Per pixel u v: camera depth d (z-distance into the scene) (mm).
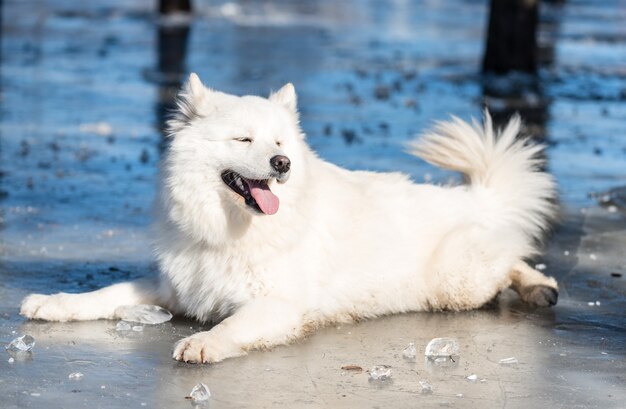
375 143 16219
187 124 7668
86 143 16516
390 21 40281
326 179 8359
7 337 7508
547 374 6902
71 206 12250
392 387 6594
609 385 6684
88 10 42094
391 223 8539
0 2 45906
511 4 24297
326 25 37812
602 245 10680
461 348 7508
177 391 6441
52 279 9148
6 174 14062
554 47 31312
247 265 7609
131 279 9203
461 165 9484
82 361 7000
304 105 20062
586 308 8625
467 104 20438
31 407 6094
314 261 7922
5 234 10781
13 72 24578
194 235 7594
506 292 9242
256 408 6164
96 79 23594
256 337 7316
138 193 13078
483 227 8883
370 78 24188
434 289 8570
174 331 7781
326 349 7438
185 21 37469
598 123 18766
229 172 7430
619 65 27500
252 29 35438
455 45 32031
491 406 6262
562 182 13812
